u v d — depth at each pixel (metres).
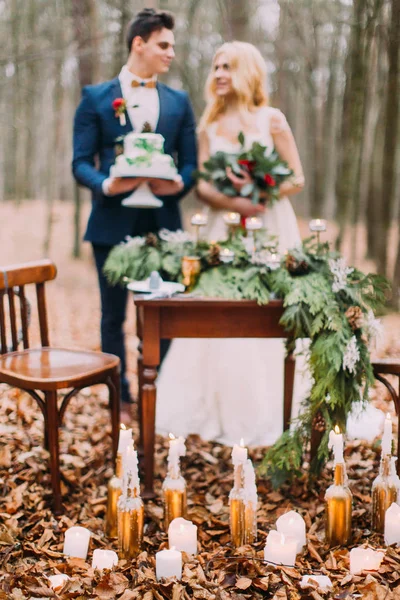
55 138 10.17
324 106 11.89
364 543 2.33
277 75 11.41
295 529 2.28
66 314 7.67
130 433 2.31
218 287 2.70
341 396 2.56
